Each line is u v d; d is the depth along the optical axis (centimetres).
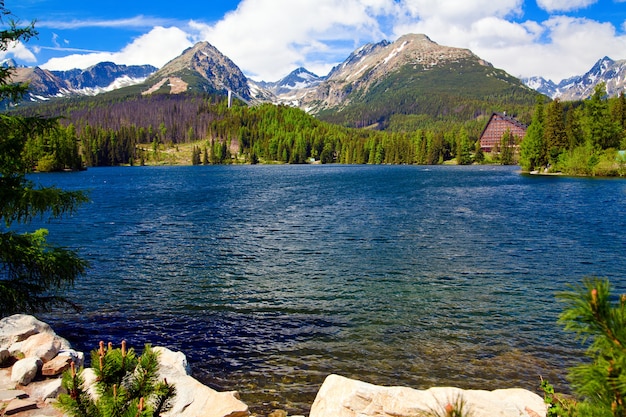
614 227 3881
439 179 10531
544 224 4084
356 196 6812
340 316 1823
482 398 828
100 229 3994
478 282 2298
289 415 1112
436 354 1472
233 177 12156
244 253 3009
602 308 333
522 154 12862
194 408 935
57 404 499
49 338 1156
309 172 14788
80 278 2402
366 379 1309
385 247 3155
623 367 322
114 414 489
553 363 1402
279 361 1425
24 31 1195
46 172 14725
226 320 1784
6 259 1255
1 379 998
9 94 1209
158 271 2550
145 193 7538
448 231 3769
